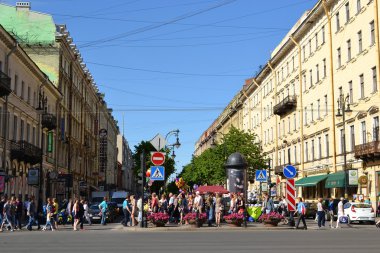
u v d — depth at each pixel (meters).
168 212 31.33
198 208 27.38
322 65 48.81
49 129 51.28
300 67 55.59
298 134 56.16
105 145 95.94
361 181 37.59
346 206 33.56
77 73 67.31
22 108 42.72
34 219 28.92
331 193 45.81
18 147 40.22
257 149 60.16
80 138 70.12
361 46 40.56
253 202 43.50
